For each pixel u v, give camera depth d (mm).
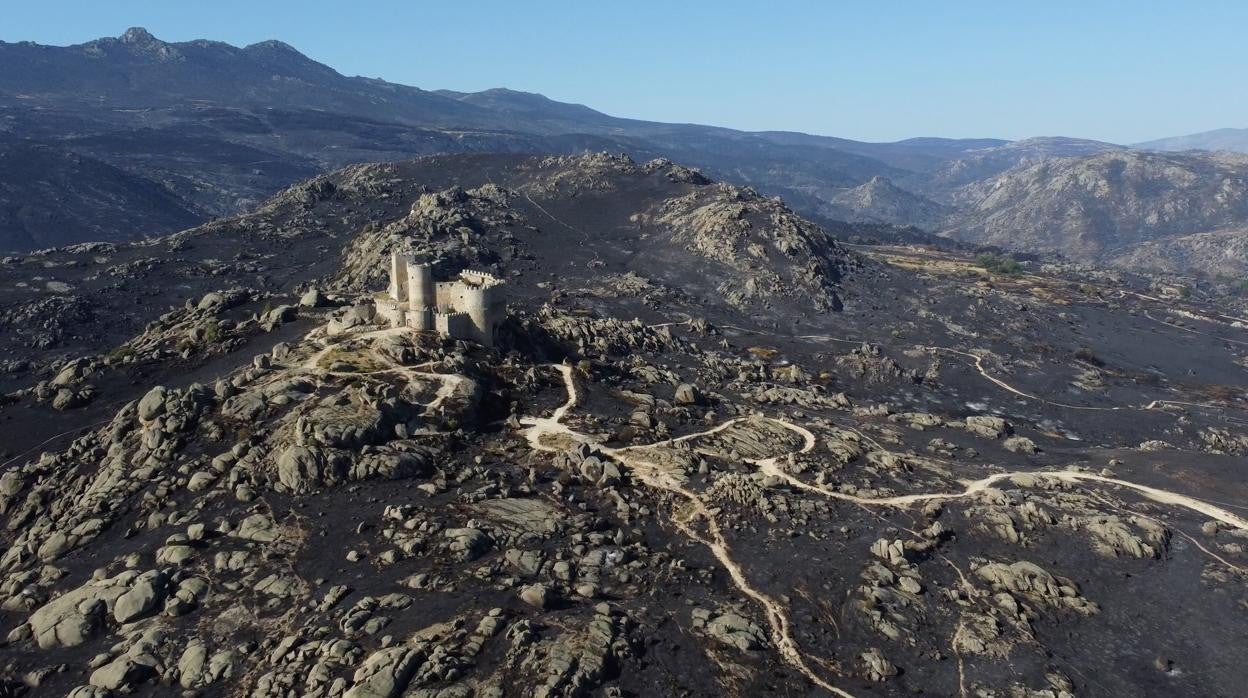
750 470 110562
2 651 66812
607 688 61156
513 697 58375
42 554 80938
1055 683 71312
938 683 70812
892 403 183875
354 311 137250
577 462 101688
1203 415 180875
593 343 177000
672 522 93000
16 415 117500
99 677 62062
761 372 188375
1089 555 93562
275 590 71438
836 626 76438
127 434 101250
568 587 74938
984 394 194500
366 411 99125
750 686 65750
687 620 72750
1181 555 94438
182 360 134500
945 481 113875
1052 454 138625
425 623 65875
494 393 119500
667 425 123625
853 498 104375
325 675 59719
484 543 79938
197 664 62812
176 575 73000
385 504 86062
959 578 87438
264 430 96625
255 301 168375
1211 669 76438
